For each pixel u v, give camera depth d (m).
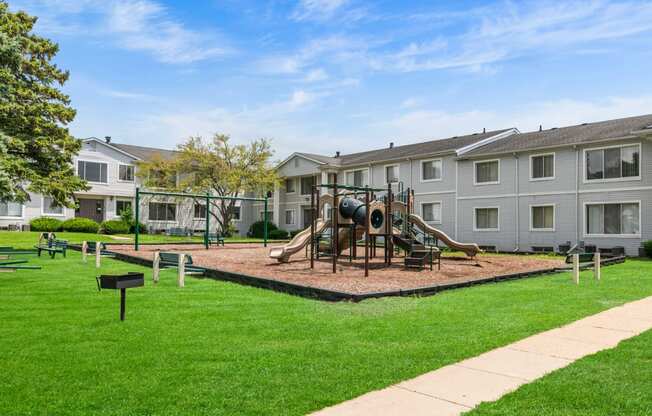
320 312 8.84
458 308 9.28
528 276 14.85
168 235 38.88
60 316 8.29
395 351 6.32
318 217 19.05
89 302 9.63
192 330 7.37
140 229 40.38
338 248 19.42
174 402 4.60
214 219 45.91
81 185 23.09
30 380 5.13
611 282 13.32
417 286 11.47
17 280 12.71
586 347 6.64
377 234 16.42
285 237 42.53
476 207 30.53
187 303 9.66
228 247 27.19
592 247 24.61
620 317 8.59
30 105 21.52
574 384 5.10
